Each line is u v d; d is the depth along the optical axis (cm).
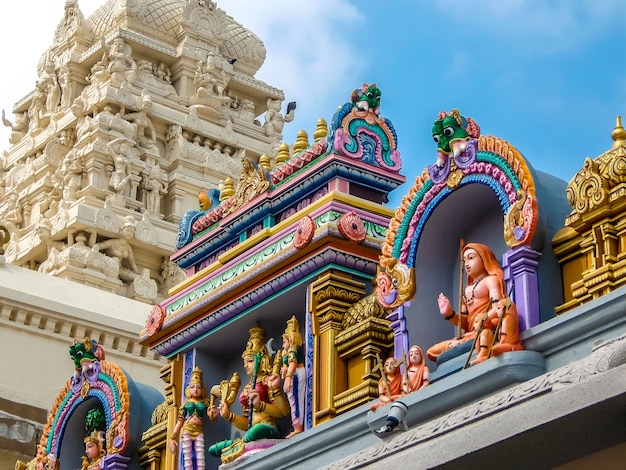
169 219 3797
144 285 3572
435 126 1596
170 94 3984
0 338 2745
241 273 1870
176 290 2020
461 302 1530
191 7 4119
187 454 1905
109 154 3744
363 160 1820
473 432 1262
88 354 2200
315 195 1844
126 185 3725
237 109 4159
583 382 1187
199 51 4081
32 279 2916
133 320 2939
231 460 1759
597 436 1219
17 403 2700
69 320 2836
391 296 1622
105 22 4088
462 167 1568
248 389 1839
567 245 1475
